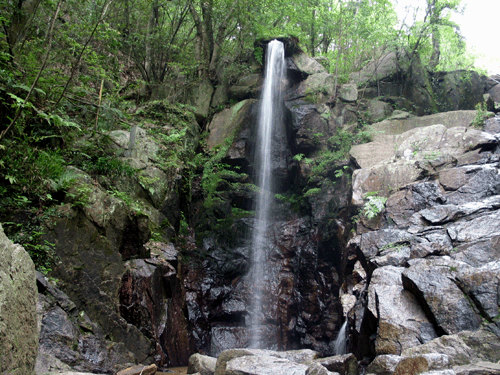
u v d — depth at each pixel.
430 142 11.43
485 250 6.80
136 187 10.75
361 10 16.20
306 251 12.59
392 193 10.32
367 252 8.51
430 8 15.99
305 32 18.59
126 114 12.89
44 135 9.11
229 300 12.34
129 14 14.89
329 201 12.75
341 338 9.91
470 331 5.58
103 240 8.01
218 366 6.37
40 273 6.72
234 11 16.33
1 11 9.38
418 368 4.66
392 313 6.31
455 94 16.59
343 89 15.40
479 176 9.31
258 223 13.84
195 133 14.79
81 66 12.07
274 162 14.82
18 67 8.69
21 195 7.56
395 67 16.12
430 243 7.48
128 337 7.68
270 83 15.66
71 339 6.23
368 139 13.44
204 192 13.65
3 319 2.49
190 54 16.78
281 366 5.50
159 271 9.08
